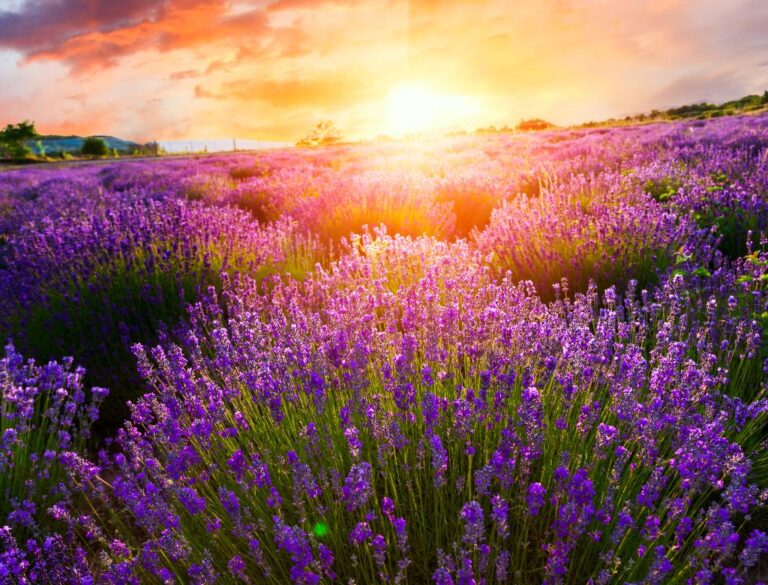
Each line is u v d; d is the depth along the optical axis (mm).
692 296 3832
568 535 1704
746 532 2307
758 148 10133
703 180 6938
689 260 4285
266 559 1962
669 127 20016
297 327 2773
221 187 12352
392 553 1968
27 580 1899
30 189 15133
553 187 7676
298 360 2477
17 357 3117
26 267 4992
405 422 2271
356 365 2377
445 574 1490
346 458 2303
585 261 4707
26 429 2877
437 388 2564
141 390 3818
